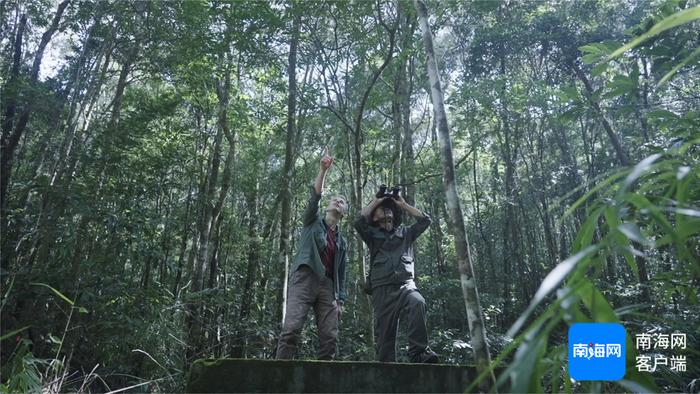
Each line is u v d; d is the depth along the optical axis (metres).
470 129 11.81
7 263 8.39
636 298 10.70
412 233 4.20
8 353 6.87
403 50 8.09
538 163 19.34
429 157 14.98
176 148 11.96
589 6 13.32
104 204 8.38
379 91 10.77
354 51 9.27
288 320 3.90
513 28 14.43
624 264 15.39
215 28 8.83
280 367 2.68
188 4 8.37
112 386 7.29
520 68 17.44
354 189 10.23
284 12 8.27
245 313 12.79
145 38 9.66
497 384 1.06
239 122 11.52
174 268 8.67
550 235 17.17
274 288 14.07
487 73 15.77
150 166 10.98
